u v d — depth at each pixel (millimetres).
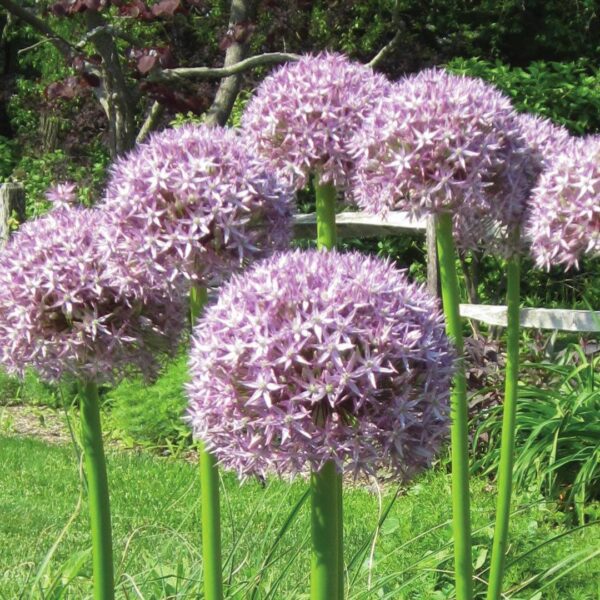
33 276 2502
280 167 3143
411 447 2119
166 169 2508
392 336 2039
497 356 7223
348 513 5777
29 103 14320
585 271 9742
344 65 3189
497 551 2977
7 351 2588
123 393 8070
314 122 3062
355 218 7051
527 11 13844
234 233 2537
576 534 5406
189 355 2230
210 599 2611
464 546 2799
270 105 3098
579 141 2885
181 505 6059
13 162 15000
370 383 2008
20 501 6254
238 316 2074
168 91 6801
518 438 6449
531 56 14266
